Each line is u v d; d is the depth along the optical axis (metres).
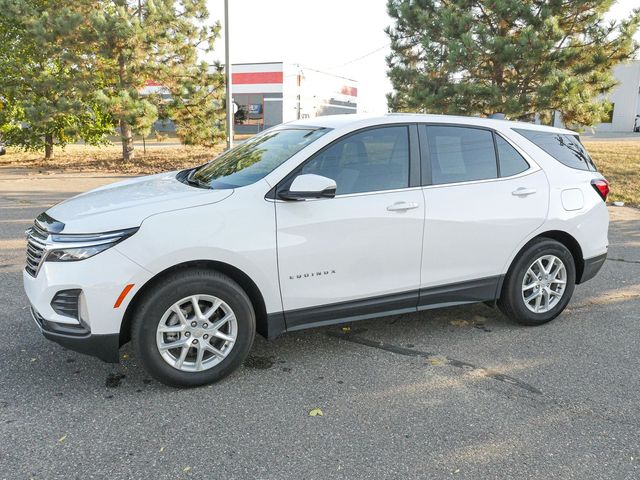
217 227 3.65
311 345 4.47
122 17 15.38
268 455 3.01
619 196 12.13
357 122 4.25
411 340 4.60
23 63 17.19
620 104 39.62
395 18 15.88
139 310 3.52
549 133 5.05
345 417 3.40
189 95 17.38
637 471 2.92
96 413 3.41
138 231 3.49
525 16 13.05
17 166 17.97
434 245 4.34
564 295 4.97
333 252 3.99
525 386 3.82
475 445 3.12
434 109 14.28
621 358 4.29
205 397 3.62
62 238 3.47
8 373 3.90
